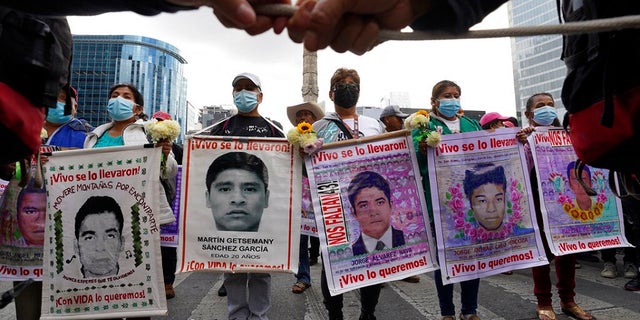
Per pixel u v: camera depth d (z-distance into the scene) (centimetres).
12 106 91
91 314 250
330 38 75
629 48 95
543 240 331
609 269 484
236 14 64
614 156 106
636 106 96
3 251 259
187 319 343
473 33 76
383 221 279
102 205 259
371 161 286
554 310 349
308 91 1176
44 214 264
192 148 292
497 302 374
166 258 413
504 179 304
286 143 293
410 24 83
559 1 120
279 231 283
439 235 285
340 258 271
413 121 289
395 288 441
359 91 358
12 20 92
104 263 254
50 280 251
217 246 281
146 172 263
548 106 364
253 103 340
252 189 287
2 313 350
